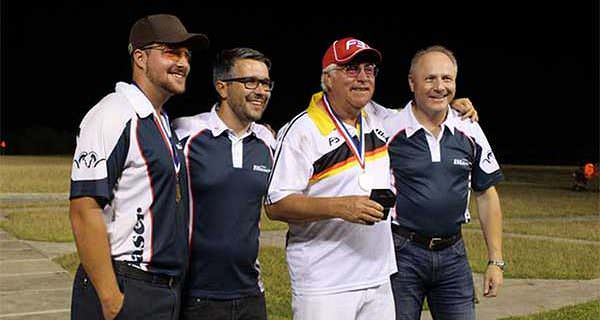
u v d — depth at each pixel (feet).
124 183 9.05
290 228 10.78
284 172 10.35
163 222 9.25
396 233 11.66
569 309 20.49
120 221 9.07
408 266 11.64
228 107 10.80
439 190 11.55
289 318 18.78
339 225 10.39
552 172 90.89
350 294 10.42
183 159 9.86
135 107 9.14
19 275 23.73
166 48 9.30
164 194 9.24
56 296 20.97
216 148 10.60
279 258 27.35
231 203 10.58
